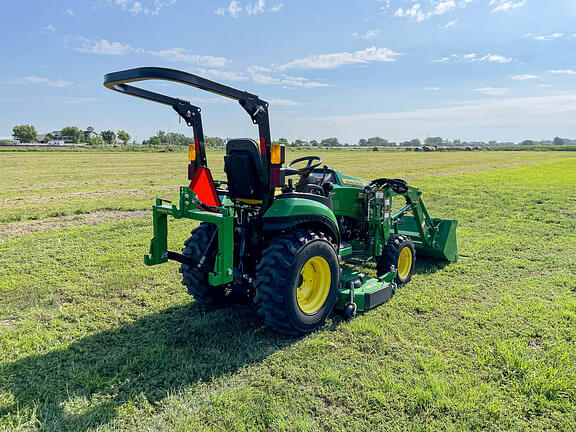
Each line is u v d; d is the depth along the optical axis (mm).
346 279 4578
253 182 3805
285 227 3803
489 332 3900
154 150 59594
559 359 3365
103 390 2979
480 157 52656
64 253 6570
